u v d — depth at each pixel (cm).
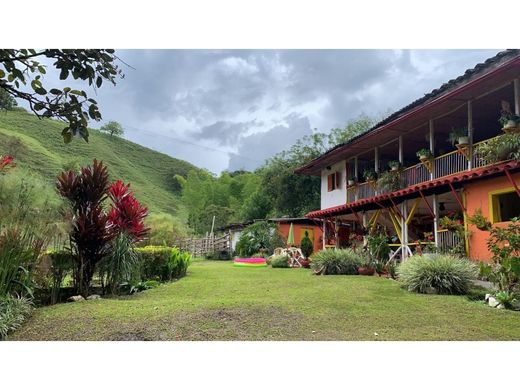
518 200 974
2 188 652
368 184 1622
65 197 783
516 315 585
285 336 479
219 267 1719
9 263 597
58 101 382
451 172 1162
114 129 6756
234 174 5647
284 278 1111
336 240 1827
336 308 624
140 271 945
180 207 5062
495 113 1227
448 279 782
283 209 3042
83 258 778
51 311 600
